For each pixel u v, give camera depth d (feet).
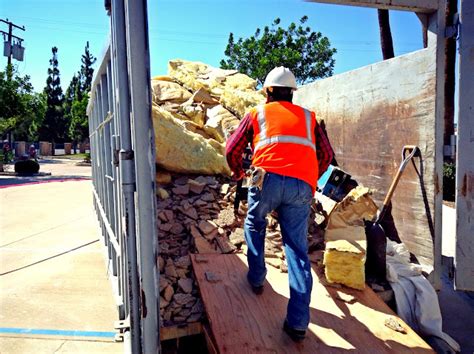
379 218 10.44
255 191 8.33
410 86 10.41
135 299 5.80
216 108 18.97
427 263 10.06
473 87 8.40
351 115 13.29
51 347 8.95
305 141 8.11
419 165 10.18
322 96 15.31
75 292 12.07
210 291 9.11
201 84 20.56
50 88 164.55
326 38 76.02
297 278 7.61
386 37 30.60
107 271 13.33
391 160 11.30
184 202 13.15
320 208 13.20
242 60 76.48
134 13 5.08
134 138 5.29
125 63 5.62
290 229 8.00
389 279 9.78
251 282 9.09
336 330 8.02
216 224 12.22
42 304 11.21
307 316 7.45
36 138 157.48
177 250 11.30
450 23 9.20
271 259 11.00
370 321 8.39
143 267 5.46
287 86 8.63
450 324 11.37
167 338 8.29
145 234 5.42
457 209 8.65
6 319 10.28
